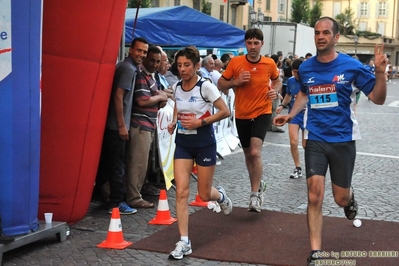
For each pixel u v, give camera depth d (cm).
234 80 659
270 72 675
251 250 554
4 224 521
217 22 1273
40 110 547
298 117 931
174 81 970
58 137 610
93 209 720
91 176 638
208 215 689
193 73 544
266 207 734
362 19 9125
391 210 719
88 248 565
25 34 515
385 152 1216
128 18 1069
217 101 541
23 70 518
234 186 863
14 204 523
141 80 709
